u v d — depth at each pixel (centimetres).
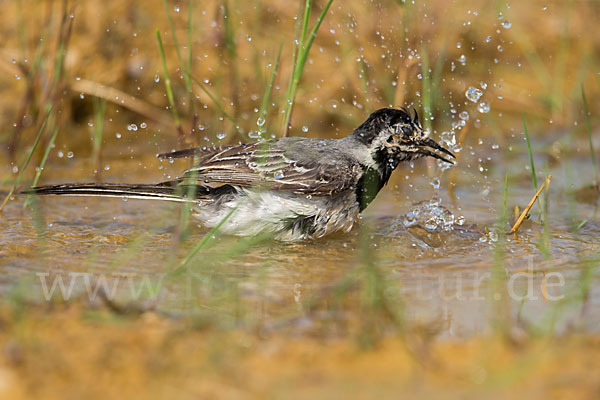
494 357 720
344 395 650
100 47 1689
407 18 1588
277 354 720
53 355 708
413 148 1201
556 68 1875
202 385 661
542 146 1603
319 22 1245
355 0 1758
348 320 800
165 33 1767
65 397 639
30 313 804
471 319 812
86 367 686
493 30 1858
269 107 1599
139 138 1596
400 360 712
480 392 658
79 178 1397
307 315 813
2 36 1697
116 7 1755
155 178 1407
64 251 1041
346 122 1650
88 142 1574
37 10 1734
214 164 1145
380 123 1189
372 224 1215
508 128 1677
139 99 1664
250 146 1173
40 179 1386
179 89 1675
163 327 773
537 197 1151
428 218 1225
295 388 660
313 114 1658
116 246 1076
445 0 1731
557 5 2056
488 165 1516
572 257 1039
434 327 789
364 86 1523
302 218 1146
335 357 716
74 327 769
